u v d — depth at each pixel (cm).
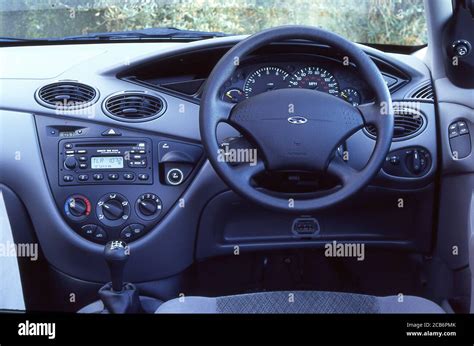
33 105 163
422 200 174
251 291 183
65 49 176
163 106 165
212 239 171
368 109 147
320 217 175
